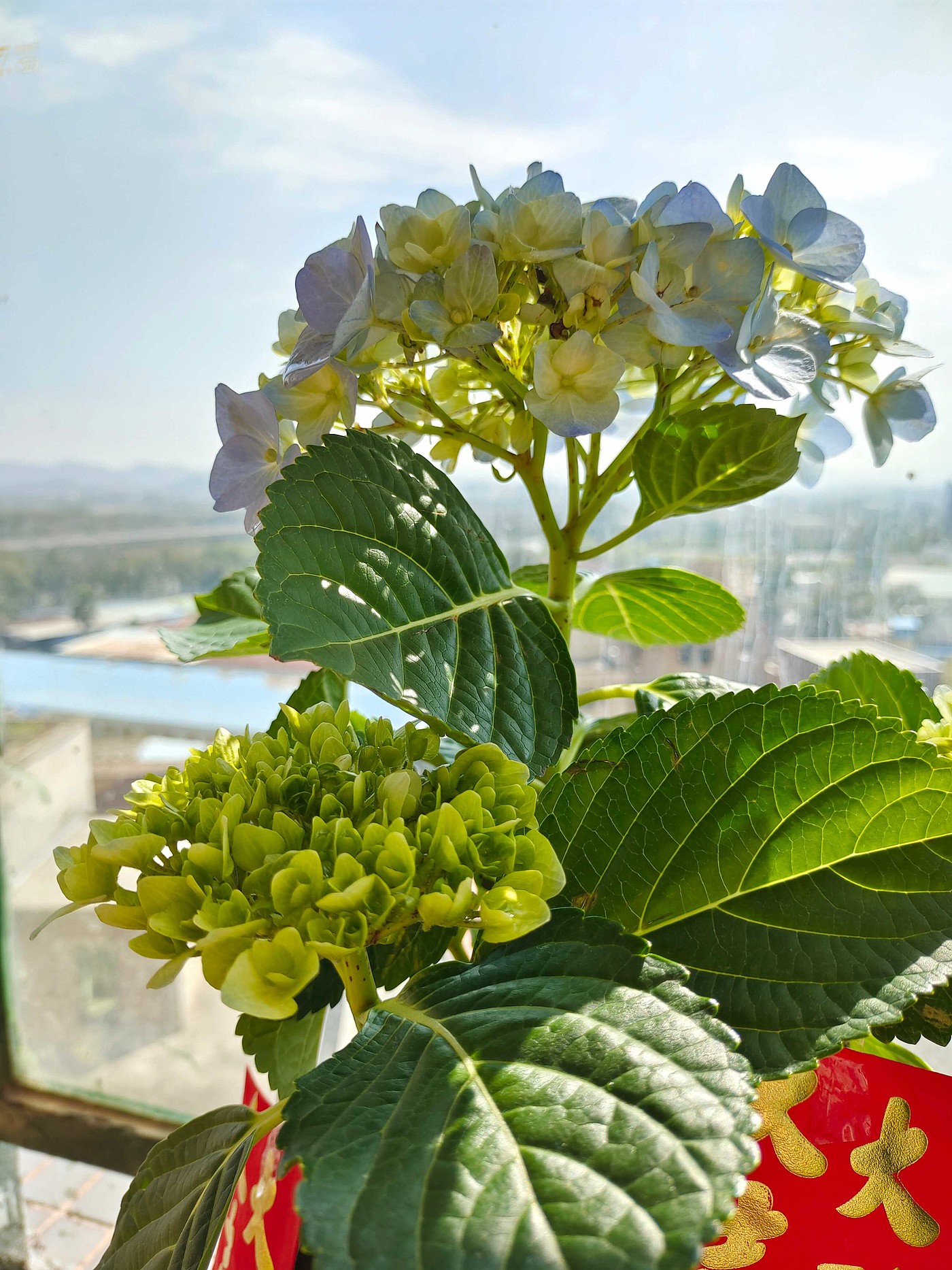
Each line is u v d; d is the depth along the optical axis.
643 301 0.42
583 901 0.44
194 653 0.57
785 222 0.47
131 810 0.36
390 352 0.48
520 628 0.43
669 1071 0.27
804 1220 0.38
